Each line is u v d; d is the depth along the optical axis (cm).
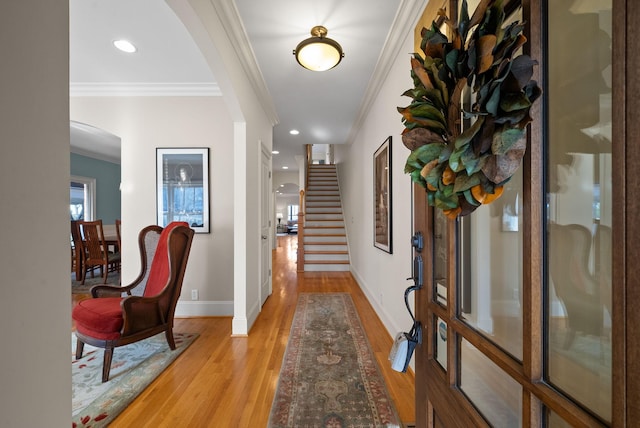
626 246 37
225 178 318
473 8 79
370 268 347
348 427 147
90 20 198
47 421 51
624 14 37
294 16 191
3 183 44
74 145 531
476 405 74
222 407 162
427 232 95
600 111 47
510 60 49
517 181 68
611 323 42
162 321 224
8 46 45
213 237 319
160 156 315
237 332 260
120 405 164
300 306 340
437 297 94
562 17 52
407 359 92
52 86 52
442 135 69
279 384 184
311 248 578
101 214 631
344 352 226
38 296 49
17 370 46
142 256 261
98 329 191
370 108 334
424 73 68
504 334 70
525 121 49
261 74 268
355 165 465
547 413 52
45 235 51
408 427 147
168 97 317
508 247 70
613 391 39
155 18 196
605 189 47
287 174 859
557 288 52
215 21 177
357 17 191
